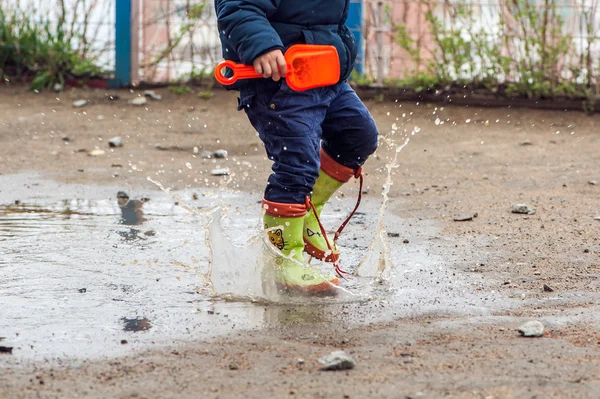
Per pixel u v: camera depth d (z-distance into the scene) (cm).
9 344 328
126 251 480
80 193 660
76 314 367
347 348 321
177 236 518
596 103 1116
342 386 281
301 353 315
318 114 383
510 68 1150
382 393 274
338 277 425
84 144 898
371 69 1222
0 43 1299
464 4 1162
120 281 420
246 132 993
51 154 836
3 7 1313
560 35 1133
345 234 529
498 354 312
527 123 1061
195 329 346
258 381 287
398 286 411
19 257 464
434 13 1174
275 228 388
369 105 1174
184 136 960
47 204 618
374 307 377
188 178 727
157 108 1152
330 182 420
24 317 363
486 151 879
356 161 416
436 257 466
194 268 445
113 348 324
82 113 1102
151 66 1294
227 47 390
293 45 374
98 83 1296
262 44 364
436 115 1116
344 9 392
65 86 1291
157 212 593
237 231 530
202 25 1273
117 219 568
